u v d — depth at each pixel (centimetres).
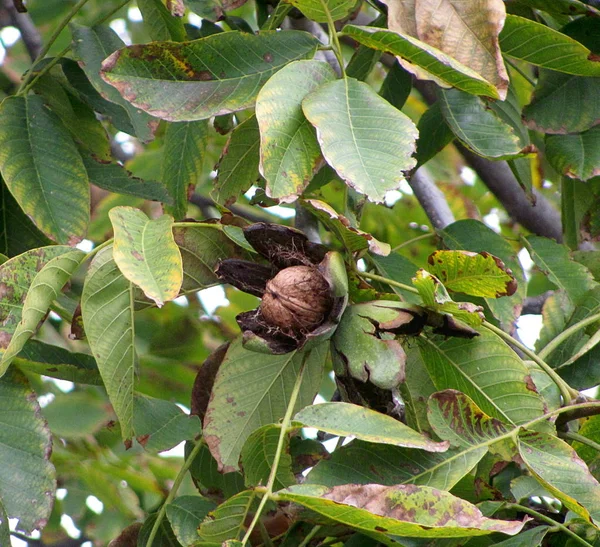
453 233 414
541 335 409
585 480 289
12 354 295
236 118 485
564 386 331
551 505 418
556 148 408
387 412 297
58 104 380
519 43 340
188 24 440
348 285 312
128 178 395
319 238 424
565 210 480
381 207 593
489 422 304
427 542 289
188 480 550
